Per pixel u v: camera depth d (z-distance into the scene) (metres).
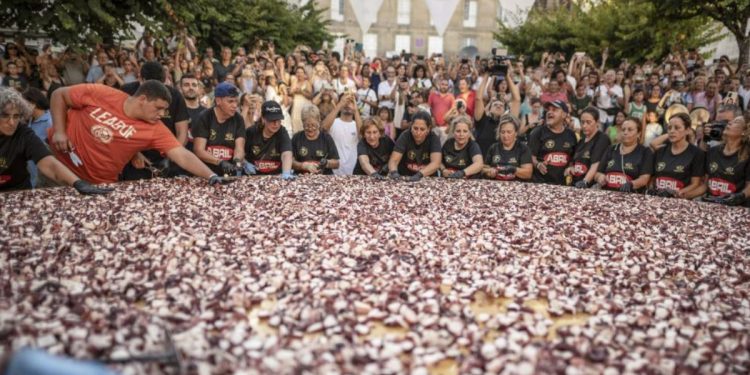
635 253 2.73
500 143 5.57
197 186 4.11
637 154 5.15
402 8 28.47
